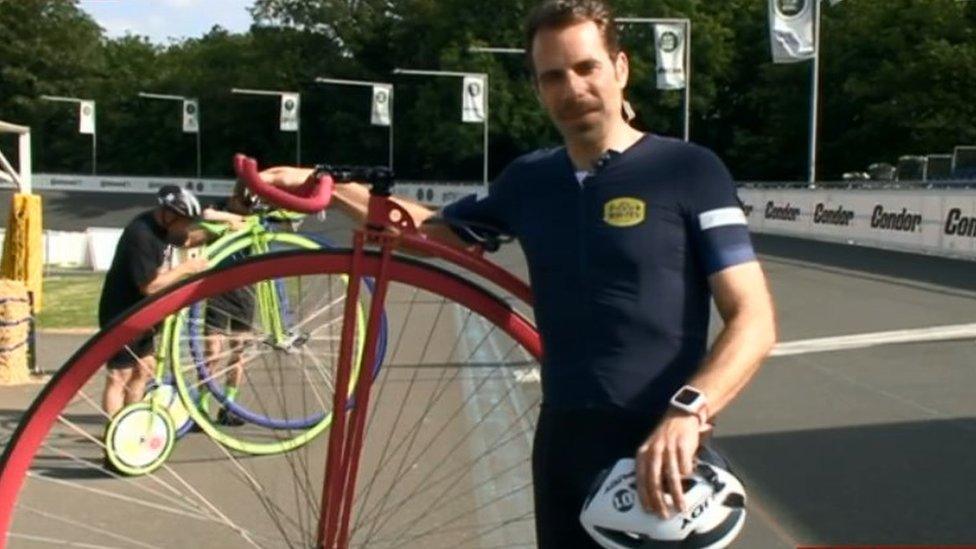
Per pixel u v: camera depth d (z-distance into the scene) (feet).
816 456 23.44
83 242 93.15
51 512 18.69
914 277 62.34
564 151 8.86
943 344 38.86
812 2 92.89
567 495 8.54
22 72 263.08
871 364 35.19
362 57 248.32
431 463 19.63
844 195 91.15
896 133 182.39
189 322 21.30
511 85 208.74
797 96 194.49
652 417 8.28
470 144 211.61
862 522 18.88
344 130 247.91
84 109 239.91
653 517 7.52
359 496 15.93
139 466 20.40
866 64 183.83
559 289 8.54
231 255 22.56
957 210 74.90
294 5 253.03
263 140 260.01
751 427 26.30
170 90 266.98
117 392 21.12
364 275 9.20
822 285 59.52
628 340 8.29
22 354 33.40
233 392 21.66
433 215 9.58
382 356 20.71
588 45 8.27
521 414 17.79
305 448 17.17
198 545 16.92
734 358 7.69
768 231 105.09
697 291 8.30
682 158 8.30
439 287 9.31
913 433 25.53
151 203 207.31
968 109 166.30
